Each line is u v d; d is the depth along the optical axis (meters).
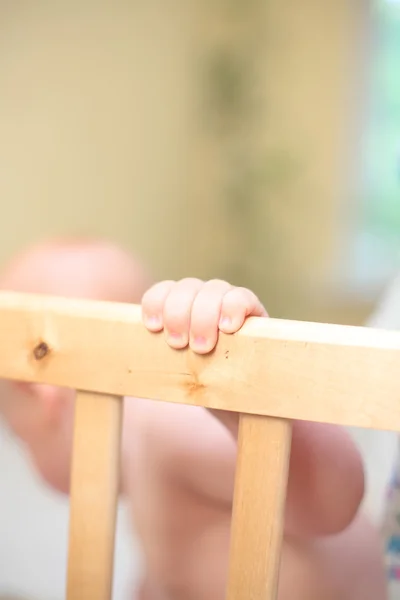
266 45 1.88
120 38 1.82
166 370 0.44
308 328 0.41
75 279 0.96
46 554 1.04
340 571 0.73
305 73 1.88
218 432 0.75
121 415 0.47
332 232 1.93
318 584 0.70
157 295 0.45
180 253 1.95
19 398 0.92
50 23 1.78
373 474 0.81
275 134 1.91
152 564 0.81
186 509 0.78
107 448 0.46
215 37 1.87
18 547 1.05
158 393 0.44
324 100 1.88
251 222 1.95
